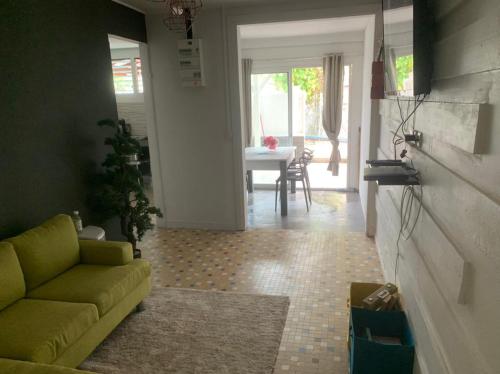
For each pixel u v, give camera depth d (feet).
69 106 10.67
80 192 11.19
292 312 9.70
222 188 15.58
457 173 4.73
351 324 7.34
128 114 26.02
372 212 14.33
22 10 9.04
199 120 15.10
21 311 7.30
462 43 4.52
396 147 9.48
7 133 8.71
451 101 4.94
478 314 3.94
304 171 18.54
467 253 4.31
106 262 9.36
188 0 11.70
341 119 20.85
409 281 7.32
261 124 22.08
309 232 15.33
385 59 8.38
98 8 11.82
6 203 8.72
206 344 8.48
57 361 6.69
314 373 7.54
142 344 8.54
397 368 6.66
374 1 12.52
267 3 13.30
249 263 12.69
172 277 11.87
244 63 20.79
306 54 20.17
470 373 4.13
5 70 8.63
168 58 14.69
